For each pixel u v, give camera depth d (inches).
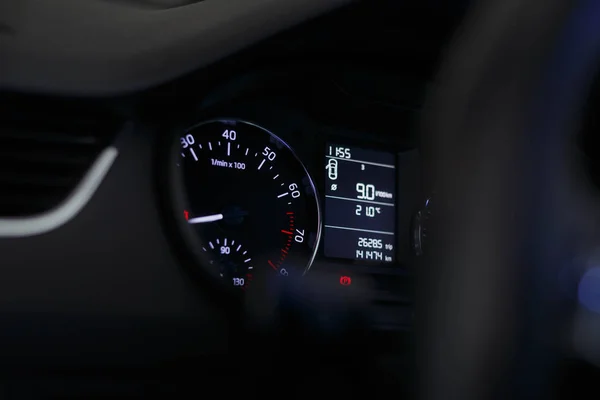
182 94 53.2
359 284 72.8
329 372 59.0
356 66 63.6
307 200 71.6
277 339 57.7
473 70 25.2
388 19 56.9
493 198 23.8
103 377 51.4
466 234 24.3
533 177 23.2
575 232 22.5
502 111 24.1
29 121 50.6
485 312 23.3
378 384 56.8
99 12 53.3
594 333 21.1
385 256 75.0
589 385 21.4
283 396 57.9
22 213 49.6
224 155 67.2
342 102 70.0
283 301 58.6
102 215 51.5
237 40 54.3
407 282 74.4
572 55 23.1
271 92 67.9
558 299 22.1
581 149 23.2
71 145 51.3
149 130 53.1
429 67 63.2
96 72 51.4
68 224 50.3
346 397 59.2
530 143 23.4
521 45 24.0
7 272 48.6
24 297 48.7
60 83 50.7
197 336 54.5
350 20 56.6
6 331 48.4
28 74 50.3
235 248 66.7
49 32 51.4
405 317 62.2
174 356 53.5
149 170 53.1
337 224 73.6
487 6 25.1
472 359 23.3
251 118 68.4
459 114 25.5
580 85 23.1
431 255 25.3
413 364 25.8
